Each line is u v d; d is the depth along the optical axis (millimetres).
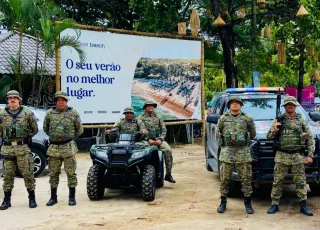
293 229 6137
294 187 8992
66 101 7590
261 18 17406
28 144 7551
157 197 8211
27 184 7512
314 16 14930
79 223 6551
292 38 17719
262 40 21391
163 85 16281
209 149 10500
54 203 7758
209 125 10445
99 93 14625
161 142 8656
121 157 7758
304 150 6926
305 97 22125
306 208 6891
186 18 19375
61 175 10625
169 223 6484
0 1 13516
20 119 7359
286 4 17031
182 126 18516
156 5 17078
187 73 16984
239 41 20625
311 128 7715
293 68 21594
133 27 24859
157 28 17984
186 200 7953
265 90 9773
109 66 14836
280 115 6980
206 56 21719
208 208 7352
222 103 9453
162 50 16219
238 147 6895
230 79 17516
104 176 8109
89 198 8031
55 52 13680
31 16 13711
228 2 16906
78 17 24422
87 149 15656
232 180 7684
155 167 8703
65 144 7602
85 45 14258
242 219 6652
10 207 7570
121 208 7434
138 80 15586
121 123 8609
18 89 15969
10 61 15289
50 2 14906
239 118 6859
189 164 12383
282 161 6836
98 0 23438
